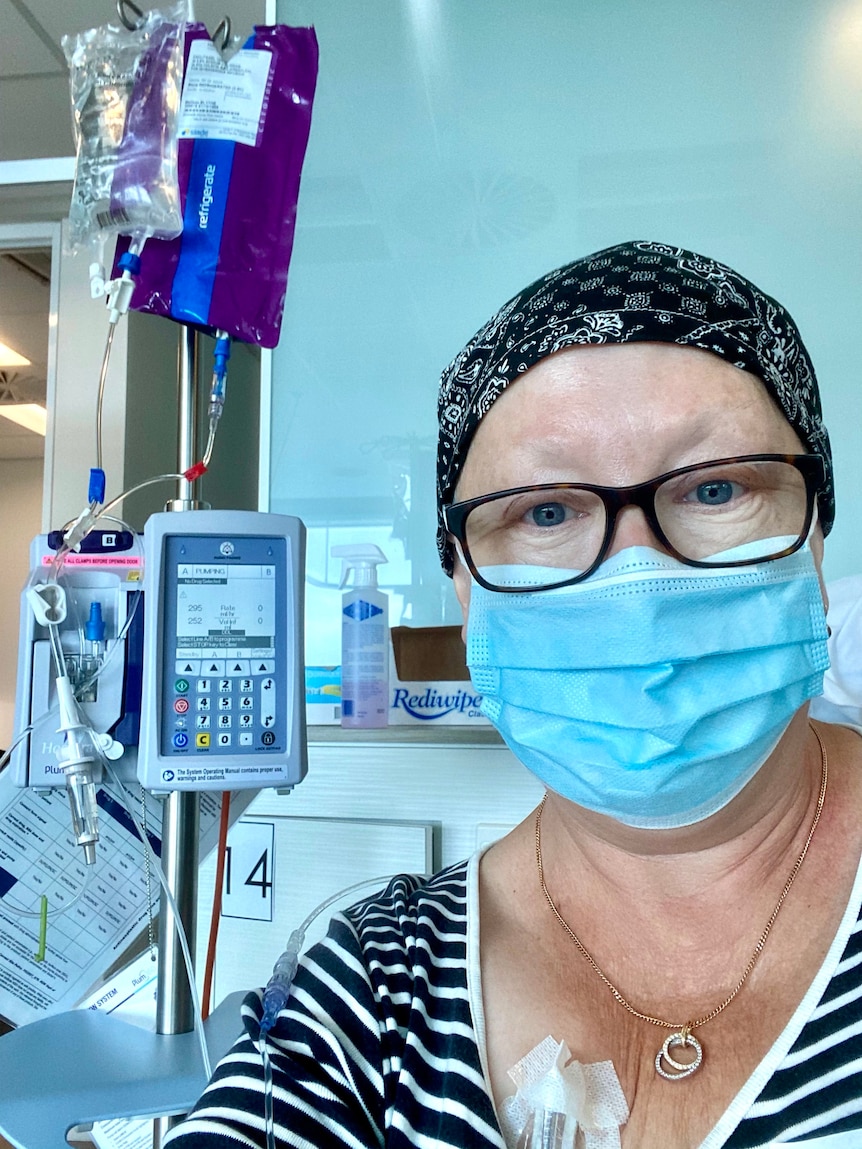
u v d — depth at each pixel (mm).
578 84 1278
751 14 1249
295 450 1297
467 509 604
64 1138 534
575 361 559
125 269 680
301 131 779
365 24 1329
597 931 588
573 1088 487
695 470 547
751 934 555
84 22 1756
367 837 1034
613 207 1255
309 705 1187
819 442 616
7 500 5586
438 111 1305
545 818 667
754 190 1227
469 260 1281
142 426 1648
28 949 757
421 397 1272
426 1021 529
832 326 1188
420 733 1025
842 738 656
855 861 562
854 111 1214
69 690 700
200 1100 512
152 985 764
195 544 710
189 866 723
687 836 552
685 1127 481
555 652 574
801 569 582
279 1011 547
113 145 669
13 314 3119
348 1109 496
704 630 548
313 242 1316
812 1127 440
